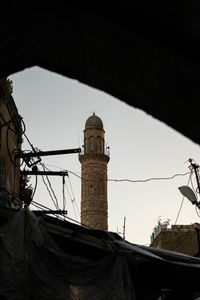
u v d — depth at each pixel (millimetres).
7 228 7047
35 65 3479
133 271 8805
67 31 2857
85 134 62812
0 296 6598
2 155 11391
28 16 2785
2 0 2631
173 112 2969
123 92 3191
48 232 7688
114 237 8172
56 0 2547
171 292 9422
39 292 6887
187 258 8547
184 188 13492
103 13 2461
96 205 57781
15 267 6770
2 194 10602
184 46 2369
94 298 7305
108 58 2918
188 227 18344
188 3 2123
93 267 7500
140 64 2748
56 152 13195
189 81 2572
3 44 3043
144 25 2400
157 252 8320
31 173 14125
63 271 7266
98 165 59844
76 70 3314
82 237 7844
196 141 3074
